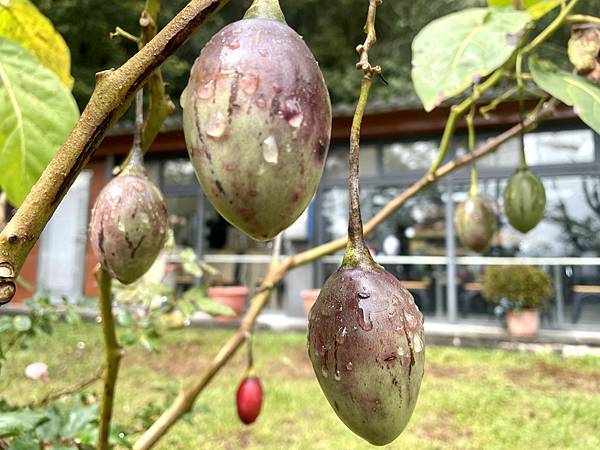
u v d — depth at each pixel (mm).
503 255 8000
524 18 932
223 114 455
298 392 4707
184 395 1189
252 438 3623
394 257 8430
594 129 907
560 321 7660
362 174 8500
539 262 7820
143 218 710
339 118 7934
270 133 451
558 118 7219
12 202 790
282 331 8047
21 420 1163
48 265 10344
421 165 8234
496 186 7914
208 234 9648
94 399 1723
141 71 475
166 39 475
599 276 7547
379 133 8133
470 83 885
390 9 14672
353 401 509
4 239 443
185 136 487
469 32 933
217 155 454
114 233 702
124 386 4773
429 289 8289
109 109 472
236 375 5387
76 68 11164
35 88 800
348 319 514
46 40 1083
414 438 3682
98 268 884
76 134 468
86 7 11000
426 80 906
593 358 6090
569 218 7680
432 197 8273
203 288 2094
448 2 13781
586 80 1014
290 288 8742
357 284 525
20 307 8500
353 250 545
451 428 3875
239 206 458
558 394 4746
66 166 463
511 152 7754
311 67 486
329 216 8758
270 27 494
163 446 3404
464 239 1542
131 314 1988
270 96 456
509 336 7055
